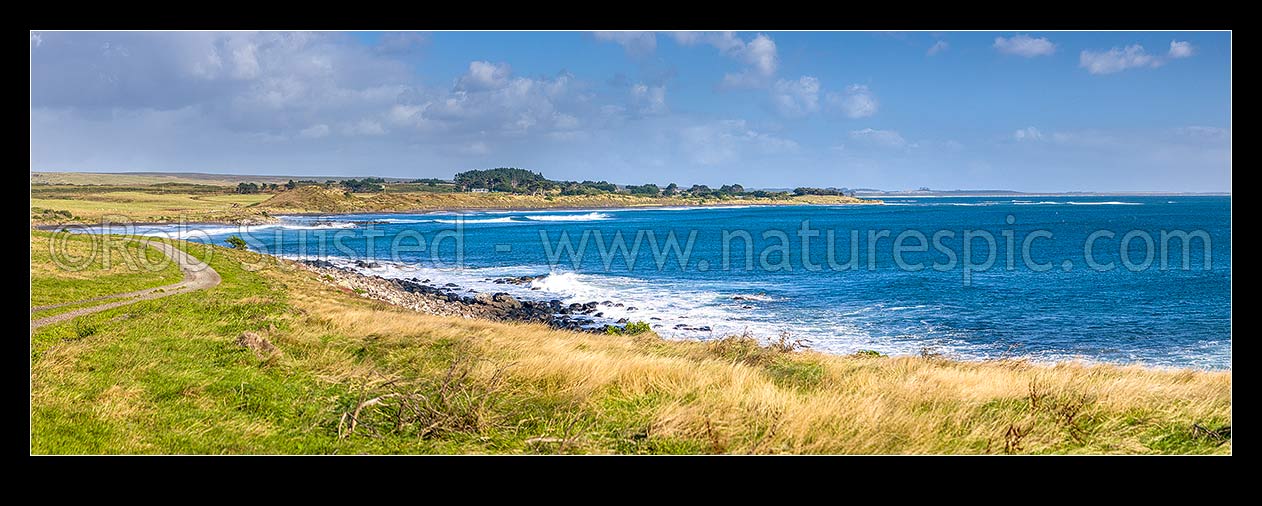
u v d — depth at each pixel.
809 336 31.53
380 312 23.22
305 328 17.09
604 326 33.94
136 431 8.45
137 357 12.79
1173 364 26.38
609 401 10.09
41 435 7.99
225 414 9.40
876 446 7.86
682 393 10.35
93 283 28.19
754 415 8.92
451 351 13.91
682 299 42.81
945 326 34.00
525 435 8.60
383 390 10.36
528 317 36.94
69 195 160.38
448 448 8.08
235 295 27.12
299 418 9.32
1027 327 33.56
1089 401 9.71
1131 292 45.38
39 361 11.77
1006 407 9.77
